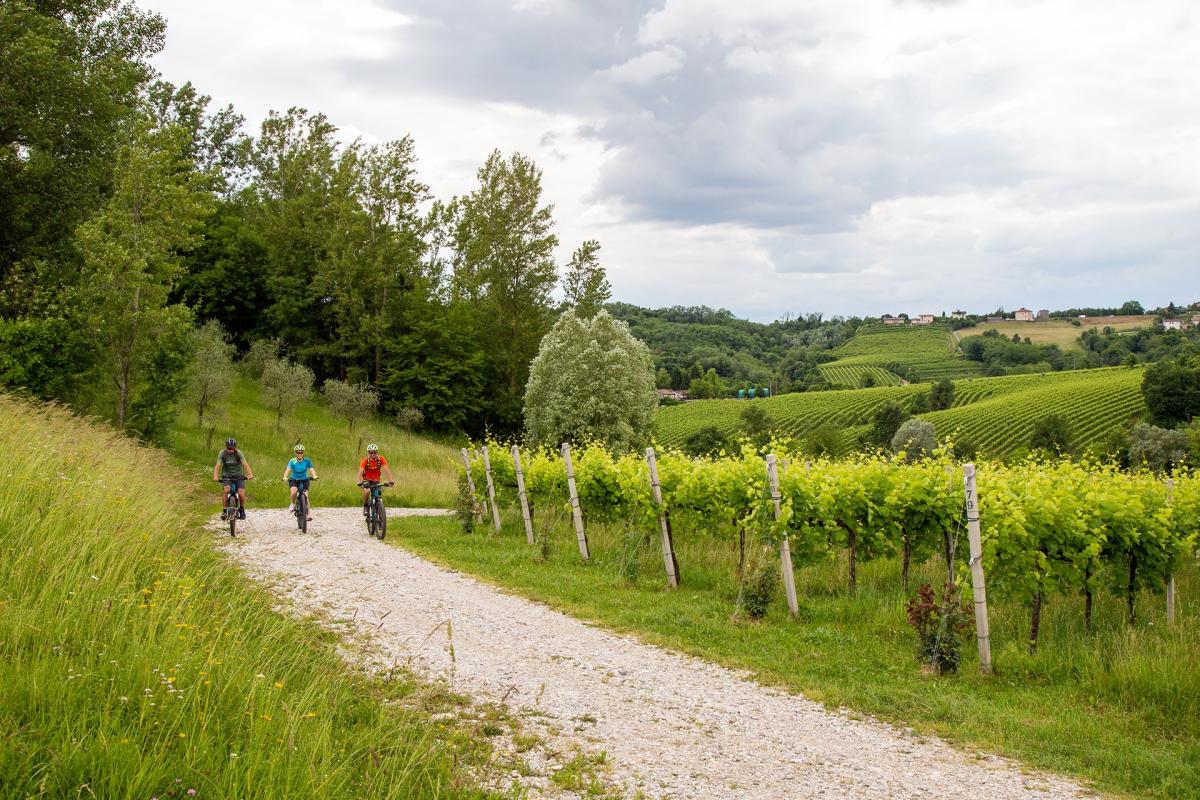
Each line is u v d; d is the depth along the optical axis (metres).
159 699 4.59
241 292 55.34
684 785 5.17
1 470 8.21
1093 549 8.88
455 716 6.09
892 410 99.31
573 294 58.56
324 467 28.52
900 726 6.59
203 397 29.56
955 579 9.73
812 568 12.31
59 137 29.62
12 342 21.11
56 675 4.52
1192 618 9.77
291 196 60.41
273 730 4.61
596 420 45.84
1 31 27.31
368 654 7.35
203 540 11.18
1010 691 7.57
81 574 6.01
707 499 13.12
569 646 8.46
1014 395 113.06
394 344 53.25
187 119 64.19
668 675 7.65
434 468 33.12
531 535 15.97
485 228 56.91
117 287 22.08
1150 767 5.81
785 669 8.01
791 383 169.12
